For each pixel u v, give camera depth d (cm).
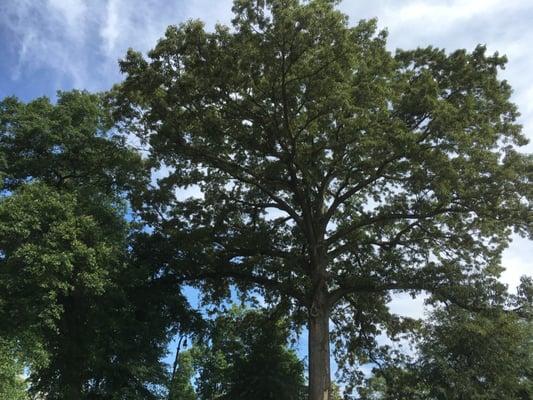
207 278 2916
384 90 2258
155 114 2364
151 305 2625
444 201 2392
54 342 2231
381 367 3041
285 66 2197
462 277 2544
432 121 2234
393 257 2702
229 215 2934
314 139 2511
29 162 2561
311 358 2448
